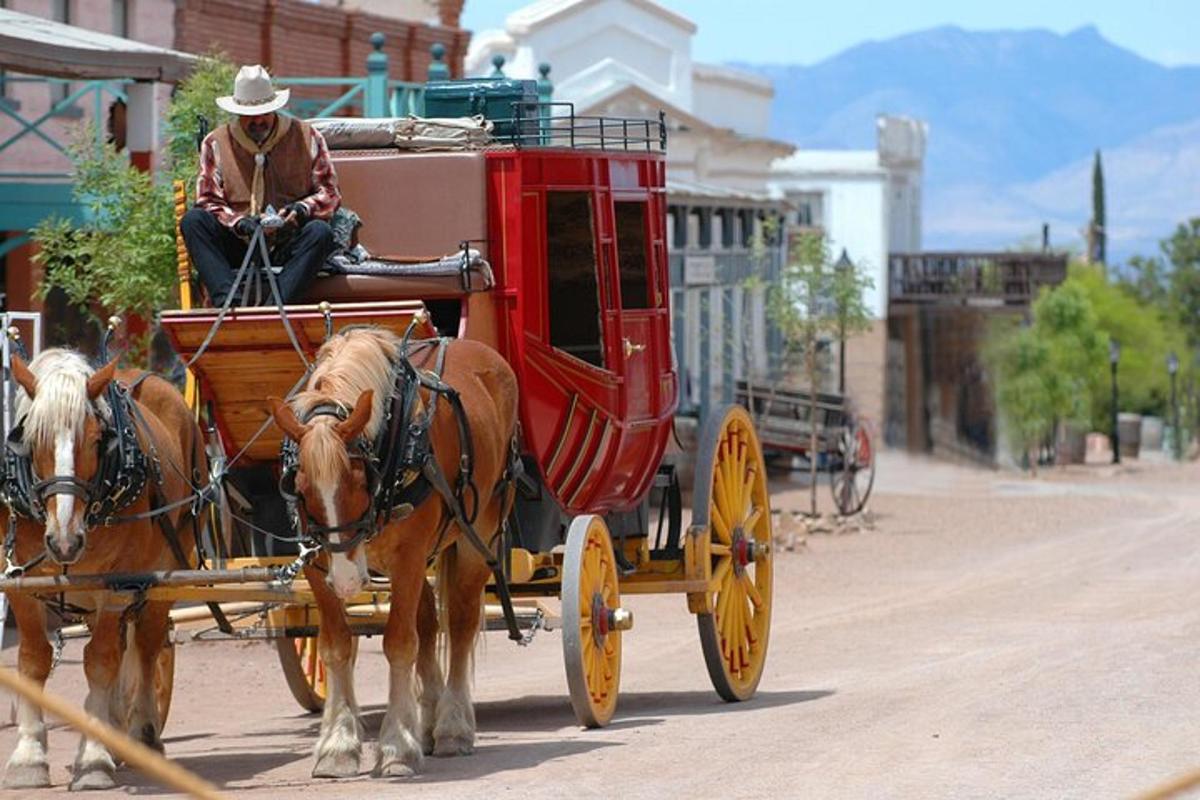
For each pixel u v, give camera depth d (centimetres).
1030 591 4856
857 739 2430
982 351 12325
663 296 3027
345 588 2119
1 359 2877
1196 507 8256
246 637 2658
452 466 2302
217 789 2169
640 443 2912
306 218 2558
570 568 2564
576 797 2059
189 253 2577
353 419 2116
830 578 5266
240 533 2564
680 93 8688
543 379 2652
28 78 4238
